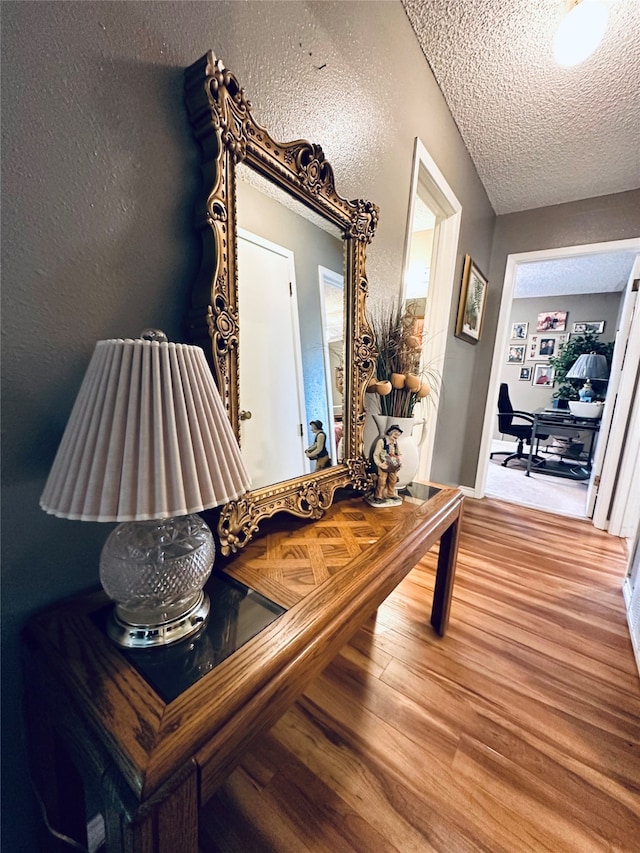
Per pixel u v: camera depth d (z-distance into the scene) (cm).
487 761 93
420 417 221
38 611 56
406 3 127
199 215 65
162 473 44
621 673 125
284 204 85
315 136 96
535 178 239
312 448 100
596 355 453
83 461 44
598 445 273
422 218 235
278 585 67
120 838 34
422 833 78
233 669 47
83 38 50
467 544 225
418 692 113
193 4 63
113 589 51
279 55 81
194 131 65
